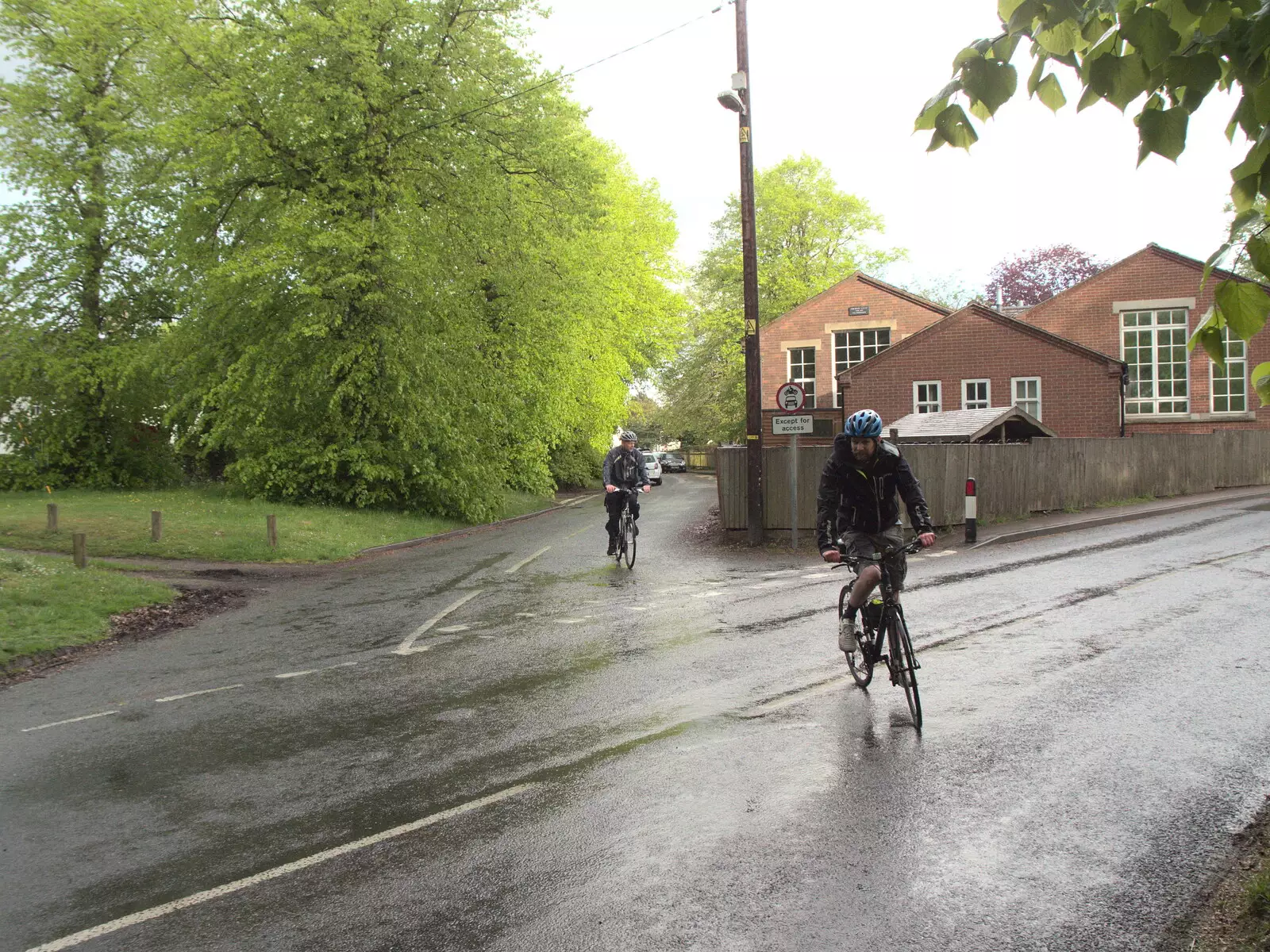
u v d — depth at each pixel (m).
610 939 3.52
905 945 3.38
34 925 3.85
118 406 28.11
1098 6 2.01
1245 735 5.53
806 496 17.64
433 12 21.69
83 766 5.99
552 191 25.64
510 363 28.47
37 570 12.45
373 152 21.44
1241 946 3.25
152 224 27.56
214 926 3.78
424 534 21.44
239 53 20.75
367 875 4.19
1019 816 4.48
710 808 4.76
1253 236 2.19
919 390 29.67
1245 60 2.04
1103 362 27.73
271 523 17.08
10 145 26.59
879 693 6.79
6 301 26.78
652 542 18.70
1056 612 9.52
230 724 6.86
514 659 8.52
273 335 21.88
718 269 51.06
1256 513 18.84
